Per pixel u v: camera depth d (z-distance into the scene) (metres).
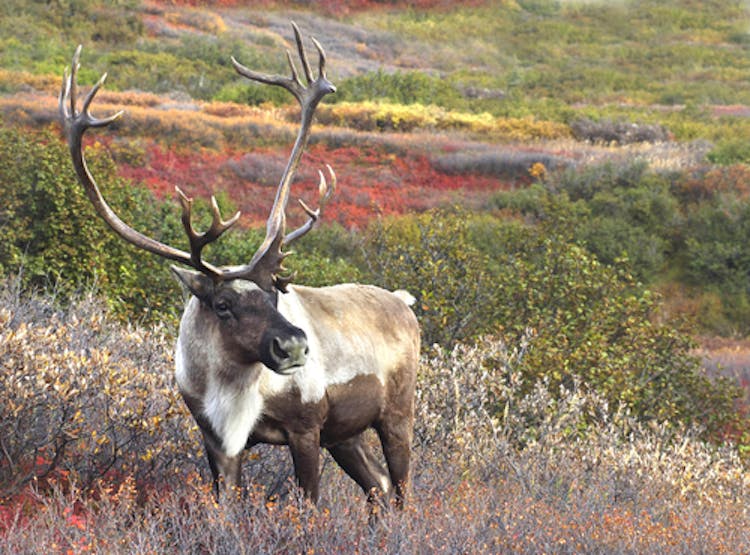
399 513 14.77
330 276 35.91
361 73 142.75
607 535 15.28
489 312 32.72
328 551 13.41
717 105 138.25
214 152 81.06
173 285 32.97
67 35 131.88
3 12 131.62
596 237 71.75
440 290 33.12
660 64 168.62
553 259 35.31
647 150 96.25
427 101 118.25
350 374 14.87
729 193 79.25
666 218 76.44
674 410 29.80
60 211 31.97
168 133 82.38
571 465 20.42
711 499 19.77
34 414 15.80
